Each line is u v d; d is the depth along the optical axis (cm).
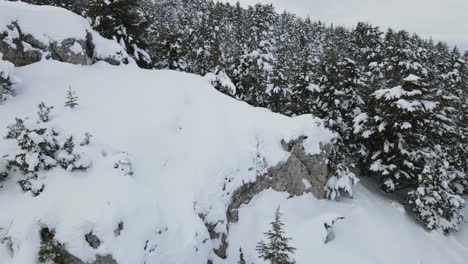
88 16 2048
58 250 794
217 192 1201
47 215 833
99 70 1639
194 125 1395
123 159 1016
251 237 1254
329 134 1797
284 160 1538
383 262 1442
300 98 2539
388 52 4047
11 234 796
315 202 1625
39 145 944
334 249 1377
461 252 1839
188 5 7325
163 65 2966
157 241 887
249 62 3027
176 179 1133
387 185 1986
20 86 1316
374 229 1631
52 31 1598
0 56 1234
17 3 1642
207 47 3619
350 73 2344
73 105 1231
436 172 1948
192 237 962
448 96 2642
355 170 2372
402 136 1981
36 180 911
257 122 1580
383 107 1966
